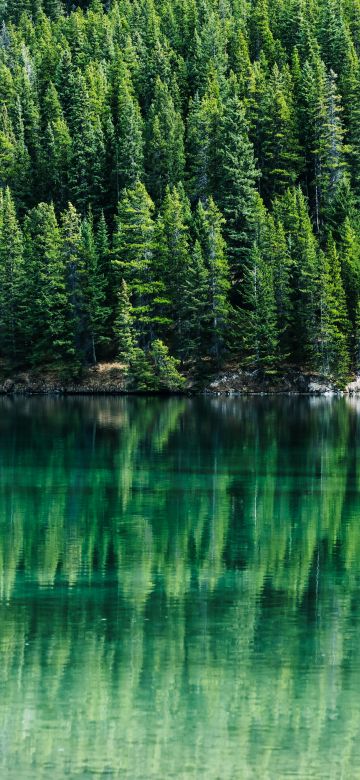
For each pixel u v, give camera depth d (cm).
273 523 3850
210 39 17338
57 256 12788
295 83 15500
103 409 9488
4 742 1922
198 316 12081
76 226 13050
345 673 2245
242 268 12812
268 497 4391
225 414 8762
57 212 15075
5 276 12925
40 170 15338
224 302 12156
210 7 19225
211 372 12112
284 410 9231
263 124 14538
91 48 18662
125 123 14388
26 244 13175
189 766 1831
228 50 17962
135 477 4941
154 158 14575
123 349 12562
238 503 4253
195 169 14025
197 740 1920
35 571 3119
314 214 14262
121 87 15800
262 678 2228
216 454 5809
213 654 2342
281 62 16925
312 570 3141
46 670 2253
